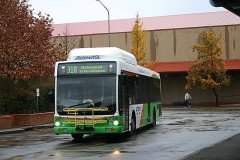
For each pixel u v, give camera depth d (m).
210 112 44.19
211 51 55.00
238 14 12.21
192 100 62.44
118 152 15.59
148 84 25.16
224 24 63.56
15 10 32.50
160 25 67.44
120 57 20.66
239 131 22.92
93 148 17.06
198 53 56.38
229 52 60.62
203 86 55.31
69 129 18.67
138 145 17.66
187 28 62.31
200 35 56.53
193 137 20.20
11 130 26.53
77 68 19.11
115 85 18.78
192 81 55.66
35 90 35.06
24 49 31.44
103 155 14.89
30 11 35.22
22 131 27.45
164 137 20.50
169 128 25.52
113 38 65.00
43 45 34.91
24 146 18.48
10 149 17.41
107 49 20.30
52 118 34.00
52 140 20.92
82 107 18.69
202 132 22.61
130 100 20.66
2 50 30.53
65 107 18.83
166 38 63.12
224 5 11.02
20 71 30.92
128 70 20.55
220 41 56.75
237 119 32.44
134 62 23.14
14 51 30.64
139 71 22.97
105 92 18.77
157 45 63.50
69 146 18.05
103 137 21.53
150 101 25.55
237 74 60.69
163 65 62.09
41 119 32.31
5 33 31.05
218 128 24.86
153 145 17.48
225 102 61.09
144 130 24.36
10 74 30.84
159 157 14.12
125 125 19.62
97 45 65.19
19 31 32.59
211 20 66.56
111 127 18.48
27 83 34.72
